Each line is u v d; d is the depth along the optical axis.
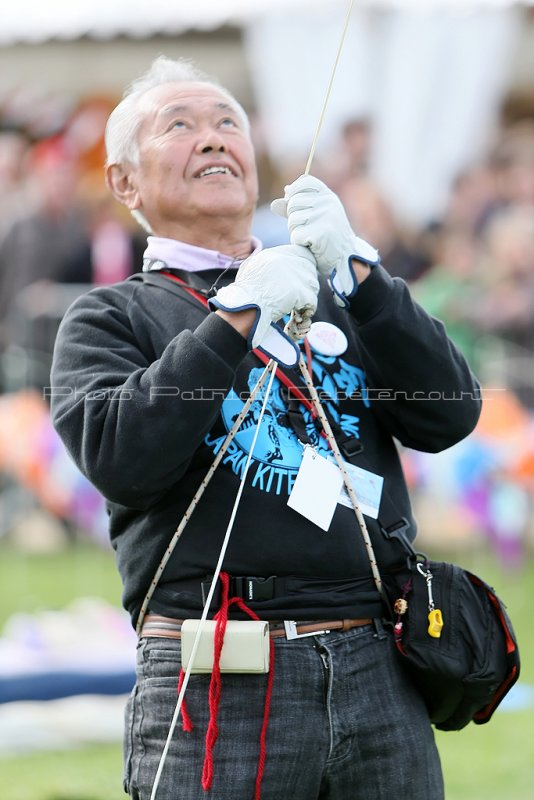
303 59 35.69
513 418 28.66
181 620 9.41
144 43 37.28
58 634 20.75
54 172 35.44
